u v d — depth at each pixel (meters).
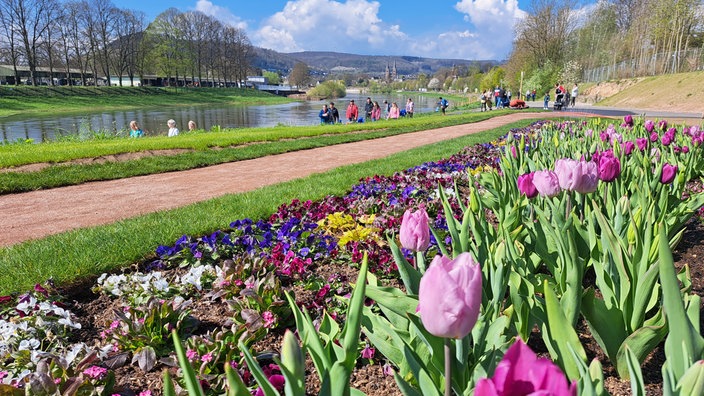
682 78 43.44
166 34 98.88
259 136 17.64
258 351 3.10
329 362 1.58
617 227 3.33
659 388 2.39
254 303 3.50
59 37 78.88
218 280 3.98
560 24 66.06
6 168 10.29
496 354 1.99
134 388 2.76
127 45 90.50
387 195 6.99
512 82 72.06
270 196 7.49
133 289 3.99
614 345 2.45
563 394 0.77
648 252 2.50
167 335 3.24
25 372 2.72
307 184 8.42
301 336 1.82
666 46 58.53
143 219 6.21
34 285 3.99
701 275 3.82
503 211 4.18
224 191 8.81
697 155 6.81
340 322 3.38
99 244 5.09
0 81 99.00
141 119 52.88
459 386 1.87
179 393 2.57
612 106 46.66
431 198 6.59
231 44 117.50
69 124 45.81
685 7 52.56
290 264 4.20
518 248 3.34
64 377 2.59
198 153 13.26
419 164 10.26
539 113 32.62
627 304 2.46
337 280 4.15
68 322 3.35
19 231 6.34
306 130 21.19
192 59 104.06
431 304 1.21
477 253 2.79
